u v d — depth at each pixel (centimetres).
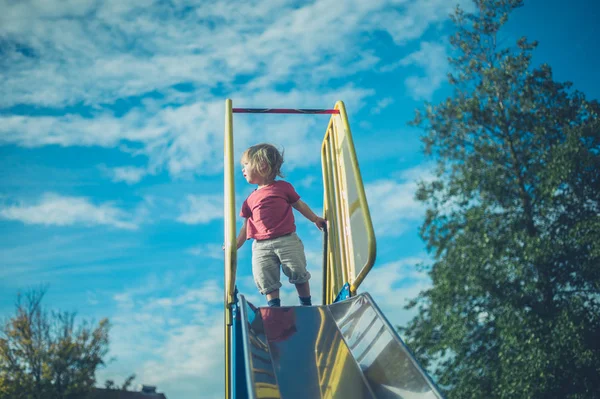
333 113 485
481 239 1300
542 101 1471
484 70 1516
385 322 357
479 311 1291
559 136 1441
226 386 397
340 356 362
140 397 2383
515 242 1264
